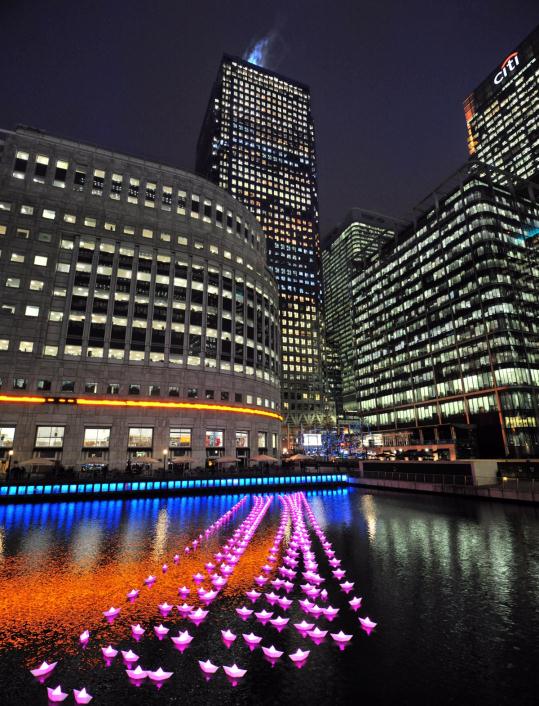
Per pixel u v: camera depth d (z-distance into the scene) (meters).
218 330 74.88
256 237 92.50
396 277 127.06
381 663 8.63
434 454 91.19
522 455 83.38
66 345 60.19
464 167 105.31
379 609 11.65
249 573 15.29
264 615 10.80
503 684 7.79
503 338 90.12
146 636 9.98
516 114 164.38
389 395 124.75
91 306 63.25
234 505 36.16
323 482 53.47
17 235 61.12
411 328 118.12
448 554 17.62
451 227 106.19
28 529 24.03
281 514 29.83
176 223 74.56
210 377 71.12
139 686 7.79
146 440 62.38
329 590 13.29
